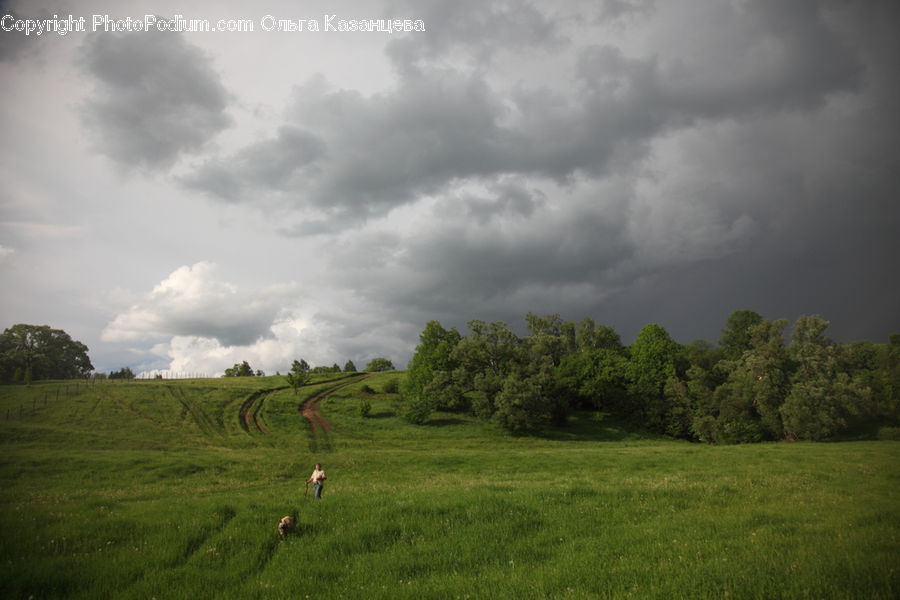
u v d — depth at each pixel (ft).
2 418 256.73
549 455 155.94
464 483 92.48
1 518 56.18
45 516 57.57
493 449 222.69
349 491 79.36
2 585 36.88
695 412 272.31
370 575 39.04
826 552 36.37
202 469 141.59
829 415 214.69
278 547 46.68
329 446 225.56
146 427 260.42
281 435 259.80
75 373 533.96
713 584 31.94
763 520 49.42
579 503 60.49
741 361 263.29
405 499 63.31
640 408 299.58
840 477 83.51
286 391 382.22
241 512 57.00
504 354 304.71
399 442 239.09
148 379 444.96
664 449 173.17
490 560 42.29
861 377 231.09
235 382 422.41
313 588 36.58
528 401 264.52
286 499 68.69
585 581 35.14
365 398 360.48
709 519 50.57
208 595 35.88
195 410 305.12
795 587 30.22
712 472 99.60
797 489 70.54
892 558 33.86
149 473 134.31
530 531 49.93
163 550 44.91
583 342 395.96
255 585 37.01
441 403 309.63
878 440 218.18
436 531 50.11
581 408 336.08
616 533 47.73
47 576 38.63
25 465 142.10
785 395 234.99
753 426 239.30
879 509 51.80
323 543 46.80
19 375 403.75
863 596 28.50
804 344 240.94
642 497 64.34
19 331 496.23
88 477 131.85
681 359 314.55
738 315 374.02
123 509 65.05
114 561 42.16
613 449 181.47
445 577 37.78
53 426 248.32
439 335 365.61
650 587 32.14
